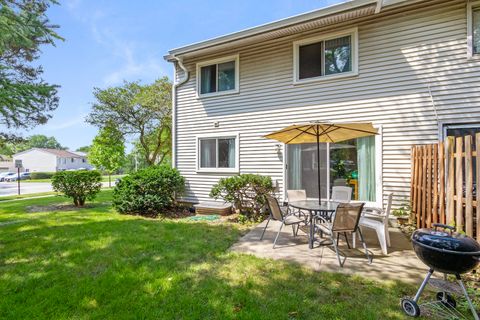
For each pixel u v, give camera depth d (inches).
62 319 94.0
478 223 118.4
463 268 87.7
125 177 305.9
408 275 126.9
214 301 105.0
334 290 112.2
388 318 93.1
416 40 219.6
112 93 594.9
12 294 111.3
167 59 339.0
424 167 183.9
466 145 127.0
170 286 117.2
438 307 98.7
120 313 97.5
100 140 690.2
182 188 328.2
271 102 280.5
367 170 235.9
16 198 484.1
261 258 150.1
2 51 195.8
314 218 175.6
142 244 176.7
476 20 203.9
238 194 274.7
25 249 167.0
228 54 305.3
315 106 258.4
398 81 225.1
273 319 92.8
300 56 268.5
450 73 208.5
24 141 510.9
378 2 212.4
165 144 705.6
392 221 224.2
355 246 170.9
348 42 245.9
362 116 238.1
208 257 152.3
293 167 268.8
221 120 309.9
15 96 187.2
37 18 195.9
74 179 347.9
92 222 246.1
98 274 130.9
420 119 217.6
